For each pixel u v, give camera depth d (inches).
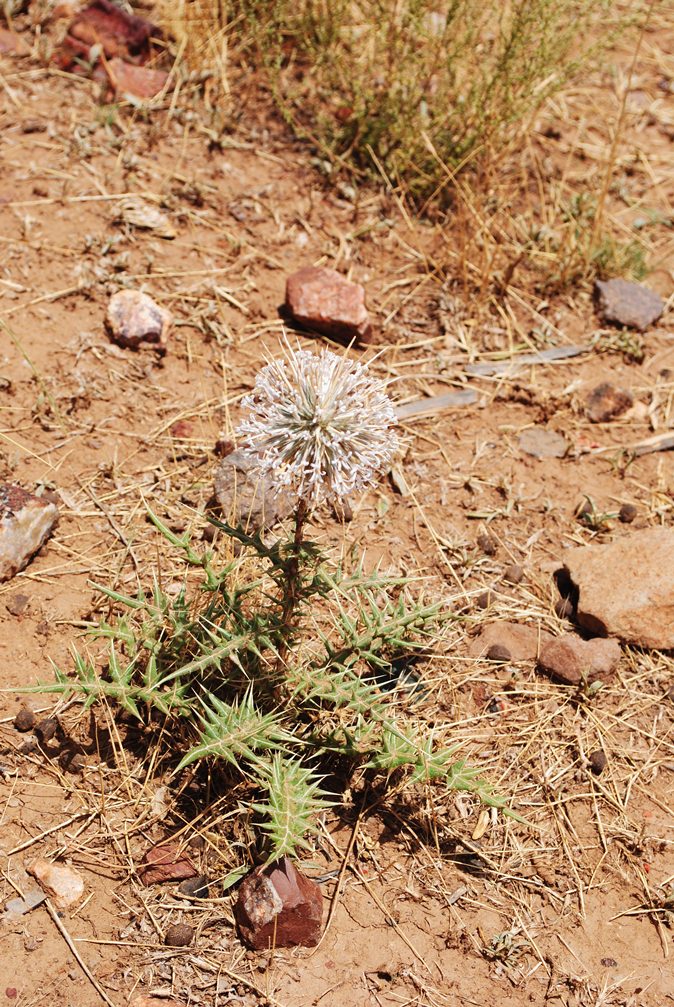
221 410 48.6
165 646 42.0
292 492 39.7
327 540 46.3
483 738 43.6
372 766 41.0
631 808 43.0
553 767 43.4
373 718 41.8
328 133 55.1
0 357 48.3
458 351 51.4
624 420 50.6
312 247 52.7
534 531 47.6
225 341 49.9
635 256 53.9
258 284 51.5
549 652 44.8
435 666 44.6
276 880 40.1
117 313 49.1
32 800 41.5
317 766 40.8
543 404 50.3
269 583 44.4
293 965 40.2
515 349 51.7
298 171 54.4
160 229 51.9
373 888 41.3
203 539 45.8
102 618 42.3
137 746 42.3
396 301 52.1
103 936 40.1
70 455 47.0
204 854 41.1
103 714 42.6
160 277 51.0
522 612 45.8
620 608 45.2
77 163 53.1
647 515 48.3
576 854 42.3
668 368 52.1
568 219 55.2
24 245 50.8
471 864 41.8
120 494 46.5
